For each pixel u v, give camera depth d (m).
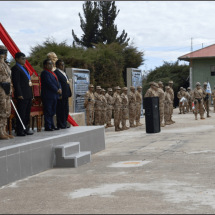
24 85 8.65
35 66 20.75
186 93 30.30
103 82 25.33
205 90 23.53
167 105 19.08
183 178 6.43
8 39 9.35
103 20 43.62
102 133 11.17
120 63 26.70
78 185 6.26
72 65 22.81
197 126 17.33
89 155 8.90
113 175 6.96
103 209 4.78
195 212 4.55
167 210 4.65
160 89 18.72
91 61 24.19
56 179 6.88
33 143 7.50
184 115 26.98
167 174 6.82
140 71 26.12
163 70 51.41
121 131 17.39
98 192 5.68
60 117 10.60
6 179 6.57
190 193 5.43
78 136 9.52
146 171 7.20
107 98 19.88
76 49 24.22
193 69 44.66
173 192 5.52
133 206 4.86
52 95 9.76
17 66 8.61
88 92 18.20
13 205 5.18
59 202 5.21
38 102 9.80
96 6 44.28
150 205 4.88
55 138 8.40
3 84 7.87
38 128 9.77
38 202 5.27
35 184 6.50
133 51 31.55
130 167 7.73
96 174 7.17
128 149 10.76
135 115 19.69
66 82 10.50
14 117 8.87
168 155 9.14
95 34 44.72
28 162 7.29
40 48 22.92
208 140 11.82
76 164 8.19
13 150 6.80
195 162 7.97
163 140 12.47
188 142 11.55
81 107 18.16
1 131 8.09
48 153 8.08
